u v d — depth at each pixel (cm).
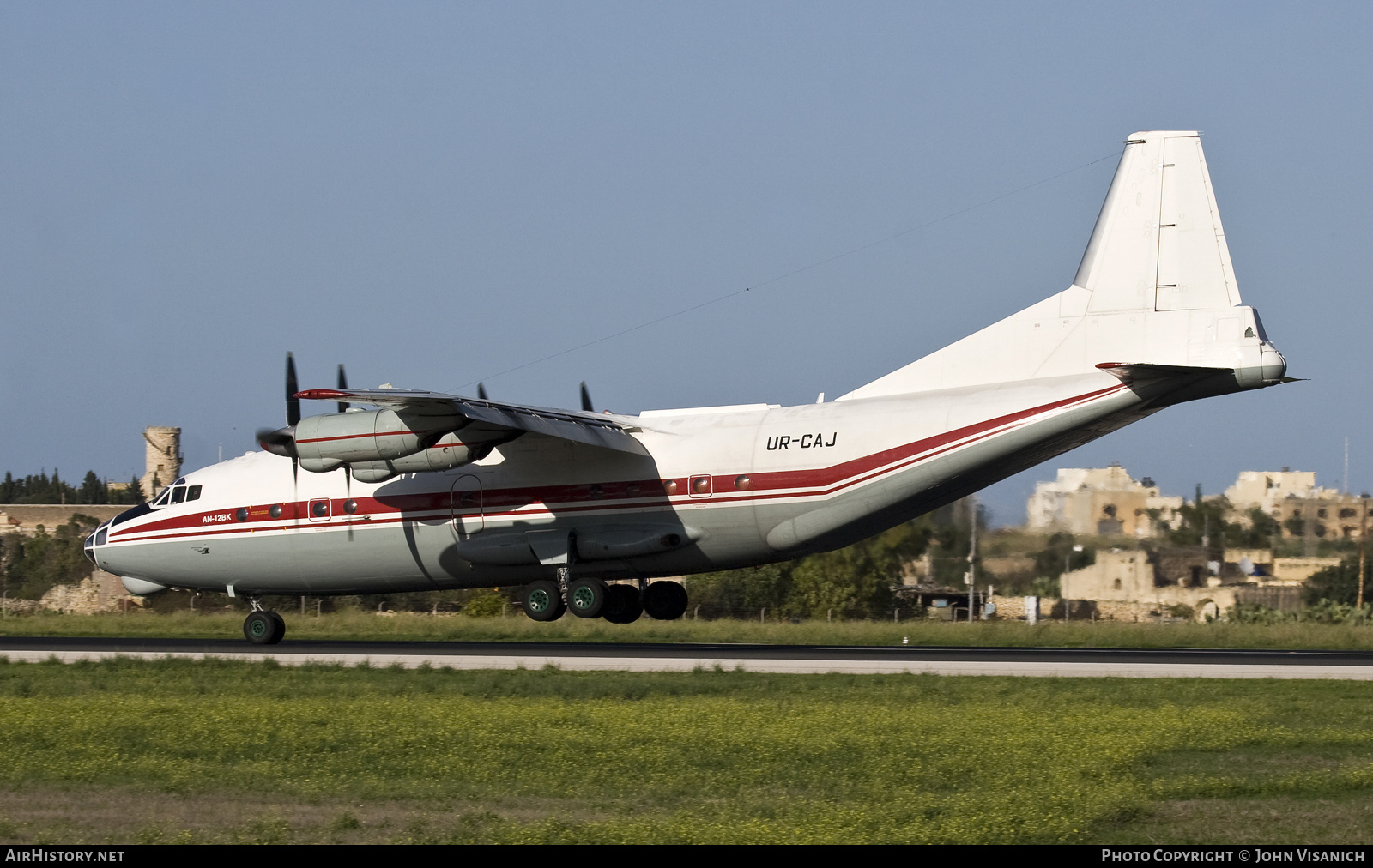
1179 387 7412
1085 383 7562
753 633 10900
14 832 3691
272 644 9394
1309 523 15050
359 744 5075
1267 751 4816
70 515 18600
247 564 9075
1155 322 7525
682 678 6875
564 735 5178
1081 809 3878
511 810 3947
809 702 6009
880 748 4862
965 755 4725
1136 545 14762
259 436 7925
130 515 9438
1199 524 14975
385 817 3856
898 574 15038
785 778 4397
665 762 4675
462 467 8388
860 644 10156
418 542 8675
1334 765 4569
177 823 3800
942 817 3794
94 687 6825
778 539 8056
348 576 8956
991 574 14788
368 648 8950
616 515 8256
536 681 6819
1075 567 14725
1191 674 6875
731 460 8100
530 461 8469
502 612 14525
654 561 8312
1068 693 6250
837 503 7875
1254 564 14688
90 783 4378
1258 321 7338
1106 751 4734
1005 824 3691
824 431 7969
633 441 8350
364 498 8781
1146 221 7612
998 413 7638
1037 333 7819
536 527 8412
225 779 4434
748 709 5769
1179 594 14288
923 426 7756
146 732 5384
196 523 9156
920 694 6262
